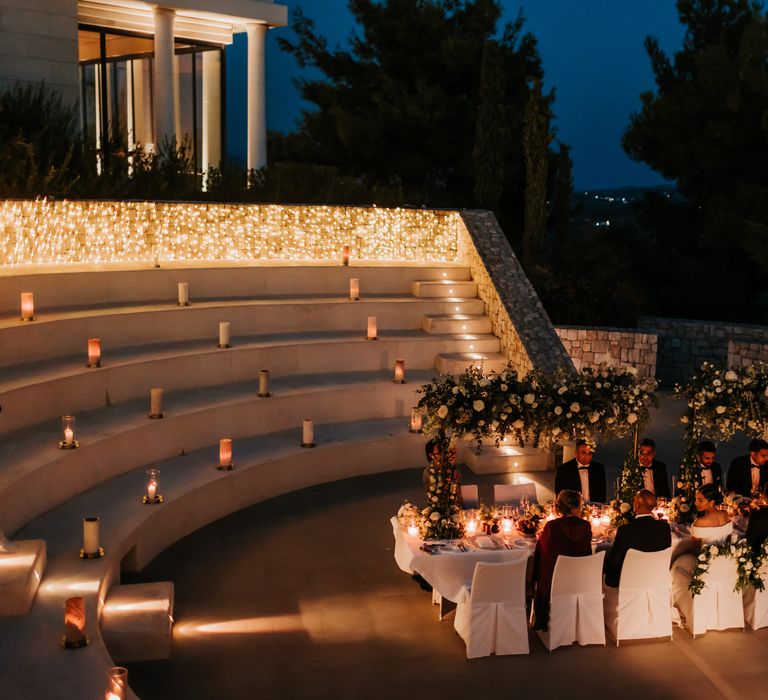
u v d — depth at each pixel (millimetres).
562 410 9461
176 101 22562
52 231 13859
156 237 15359
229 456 11523
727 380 9703
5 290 12461
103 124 20641
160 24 19594
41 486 9578
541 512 9219
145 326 13453
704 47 24547
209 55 23047
